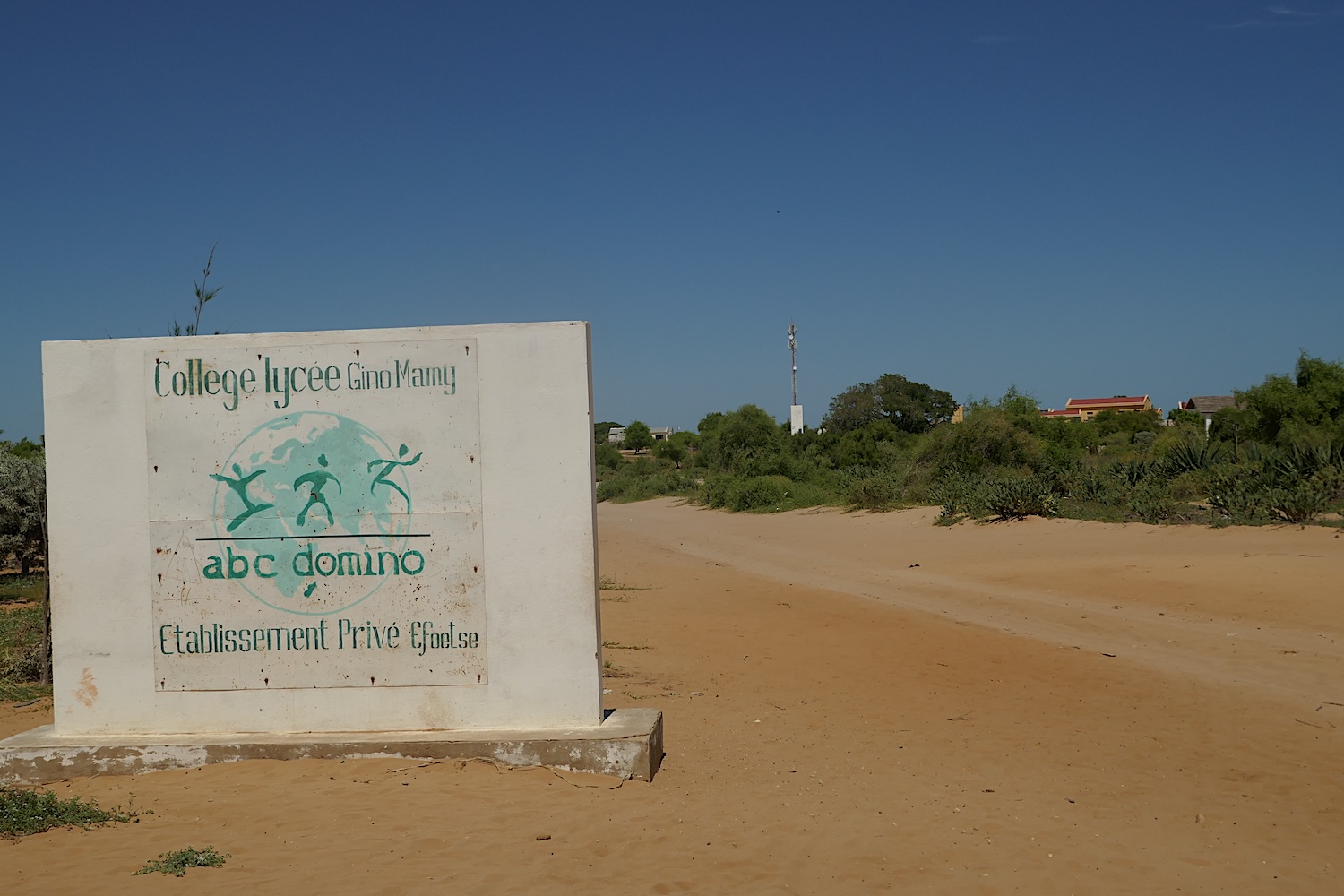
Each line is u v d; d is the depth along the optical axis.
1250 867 5.94
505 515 7.59
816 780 7.79
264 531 7.62
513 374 7.59
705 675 12.48
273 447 7.62
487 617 7.60
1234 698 10.64
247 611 7.61
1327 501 23.66
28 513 23.22
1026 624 15.75
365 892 5.12
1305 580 16.61
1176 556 20.12
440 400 7.61
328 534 7.60
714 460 69.19
